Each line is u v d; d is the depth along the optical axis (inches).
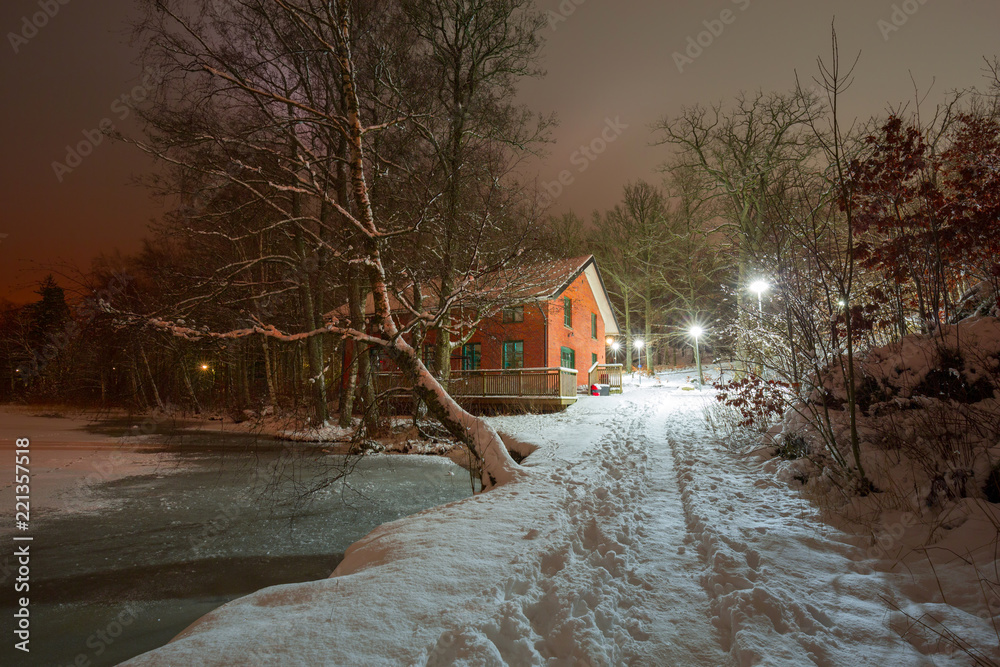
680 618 122.2
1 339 1233.4
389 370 764.6
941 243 228.2
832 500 205.2
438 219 449.7
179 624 181.8
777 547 160.7
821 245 235.8
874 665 96.1
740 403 371.6
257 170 395.9
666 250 1318.9
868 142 236.5
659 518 209.3
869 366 246.5
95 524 306.7
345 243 487.2
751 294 416.5
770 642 103.3
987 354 201.8
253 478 446.0
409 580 142.9
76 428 815.1
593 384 1005.8
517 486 275.4
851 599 124.5
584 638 109.9
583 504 233.6
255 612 130.2
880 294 253.4
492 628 114.9
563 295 940.0
